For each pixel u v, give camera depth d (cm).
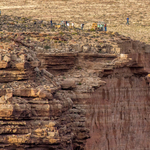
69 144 7031
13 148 6047
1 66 6247
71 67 8969
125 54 9506
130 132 9750
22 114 6062
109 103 9194
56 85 7175
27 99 6238
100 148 8862
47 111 6272
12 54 6394
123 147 9475
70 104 7538
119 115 9531
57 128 6462
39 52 8738
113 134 9275
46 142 6128
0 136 6012
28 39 9381
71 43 9606
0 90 6069
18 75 6312
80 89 8469
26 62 6381
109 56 9369
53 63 8650
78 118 8162
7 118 6016
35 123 6175
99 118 8912
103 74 9144
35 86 6406
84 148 8375
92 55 9131
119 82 9594
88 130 8269
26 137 6028
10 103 6009
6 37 7200
